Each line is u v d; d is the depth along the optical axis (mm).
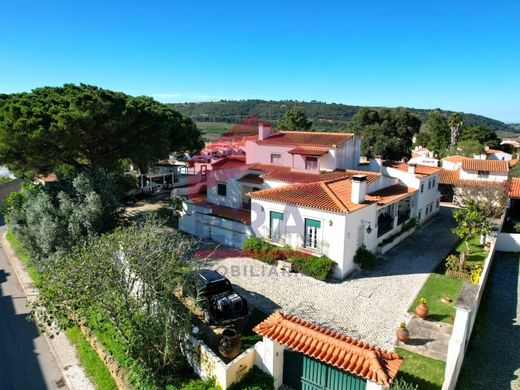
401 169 32188
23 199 27922
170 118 38469
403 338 14141
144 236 14016
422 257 23656
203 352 12000
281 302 17672
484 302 17531
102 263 12797
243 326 15648
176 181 49125
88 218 22781
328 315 16453
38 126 22531
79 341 15758
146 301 12805
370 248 23000
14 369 14391
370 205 22031
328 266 19906
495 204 31453
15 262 25844
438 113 90500
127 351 12586
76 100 24453
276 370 11633
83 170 28328
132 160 31078
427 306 16922
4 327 17406
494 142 77812
